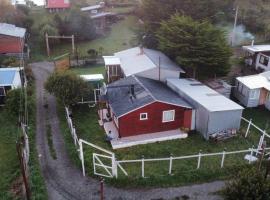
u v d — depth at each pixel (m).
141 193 20.38
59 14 66.56
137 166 23.27
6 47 49.47
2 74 34.66
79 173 22.39
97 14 68.25
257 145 26.12
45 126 29.28
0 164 23.97
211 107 26.89
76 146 25.33
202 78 37.16
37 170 22.48
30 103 31.97
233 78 37.66
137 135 27.50
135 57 38.59
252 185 17.42
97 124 29.69
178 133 27.83
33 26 62.47
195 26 36.22
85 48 56.12
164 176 21.55
